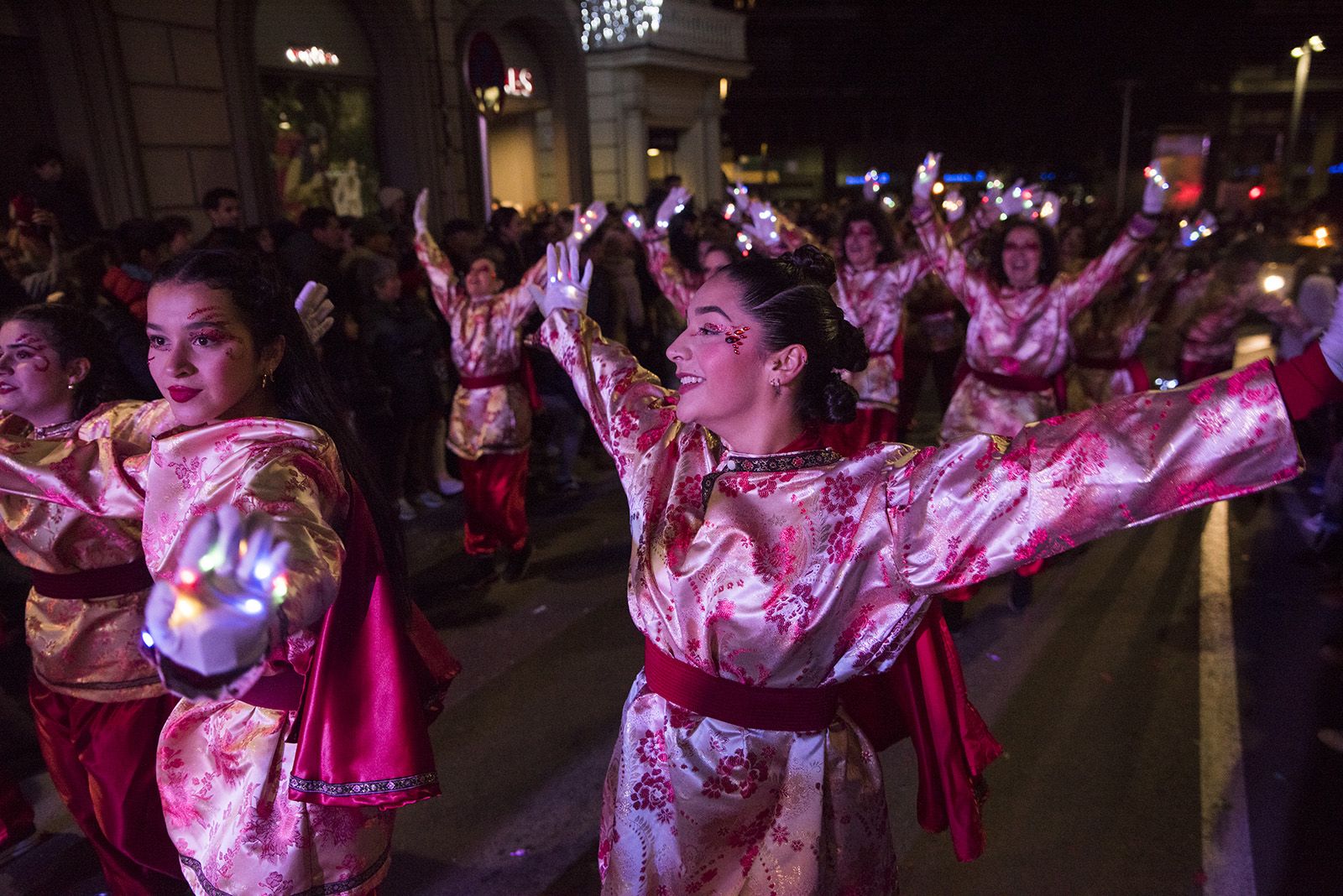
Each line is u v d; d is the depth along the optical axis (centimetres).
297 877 164
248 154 768
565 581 473
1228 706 345
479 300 450
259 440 152
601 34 1578
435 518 572
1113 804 290
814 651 144
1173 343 625
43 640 214
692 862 151
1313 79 3366
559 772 310
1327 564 471
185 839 172
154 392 390
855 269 473
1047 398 417
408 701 163
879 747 176
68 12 624
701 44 1742
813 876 149
